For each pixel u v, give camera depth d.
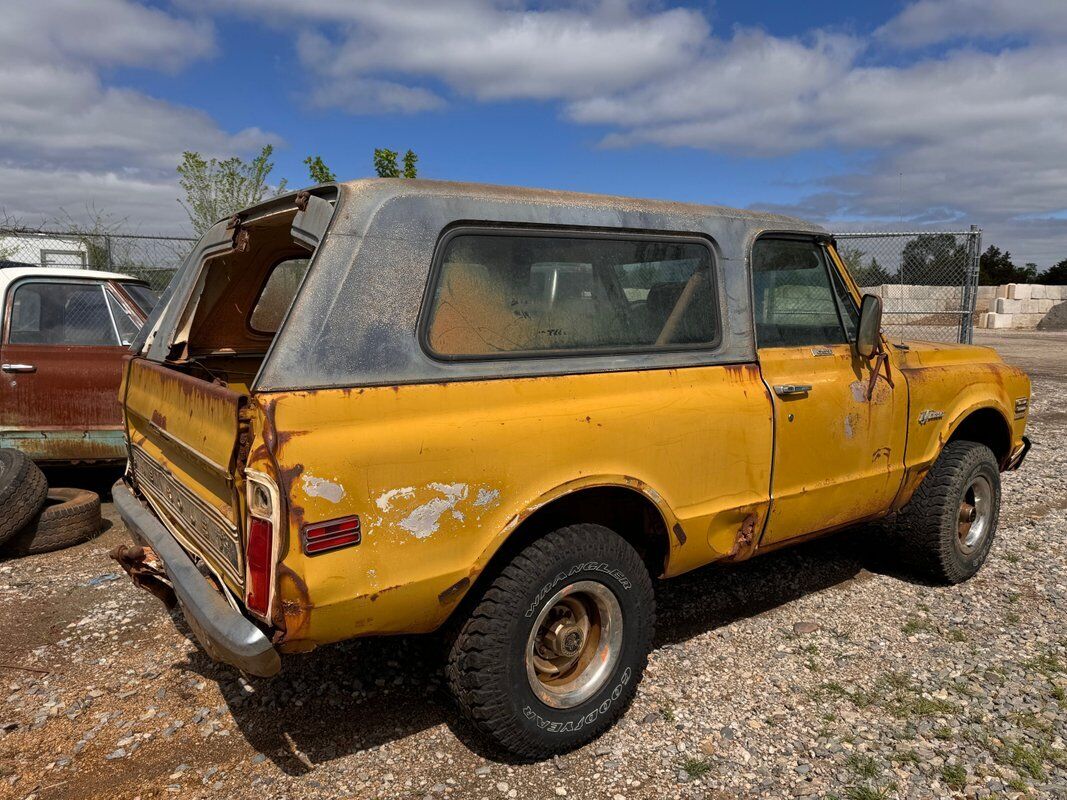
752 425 3.49
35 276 6.05
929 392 4.39
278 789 2.86
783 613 4.34
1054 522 6.02
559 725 2.96
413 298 2.68
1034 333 29.50
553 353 2.99
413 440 2.58
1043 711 3.36
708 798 2.82
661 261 3.38
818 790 2.86
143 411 3.62
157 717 3.32
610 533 3.07
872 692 3.51
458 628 2.84
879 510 4.29
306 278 2.53
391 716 3.33
